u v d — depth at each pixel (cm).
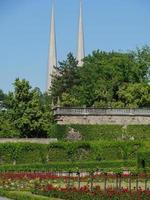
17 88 10600
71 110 10562
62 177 6906
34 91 10700
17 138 9794
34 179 6631
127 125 10706
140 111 10750
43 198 4625
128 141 10012
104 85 13238
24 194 4966
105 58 14138
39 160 9531
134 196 4612
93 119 10619
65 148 9725
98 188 5128
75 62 15900
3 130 10481
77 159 9775
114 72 13312
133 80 13200
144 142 10019
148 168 8131
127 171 8069
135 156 9981
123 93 12650
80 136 10519
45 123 10562
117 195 4662
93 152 9869
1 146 9394
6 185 6184
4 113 10688
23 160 9450
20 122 10481
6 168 8356
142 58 13288
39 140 9844
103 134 10606
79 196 4769
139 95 12550
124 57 13400
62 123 10538
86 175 7625
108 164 9200
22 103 10544
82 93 13500
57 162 9138
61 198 4866
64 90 15662
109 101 13025
